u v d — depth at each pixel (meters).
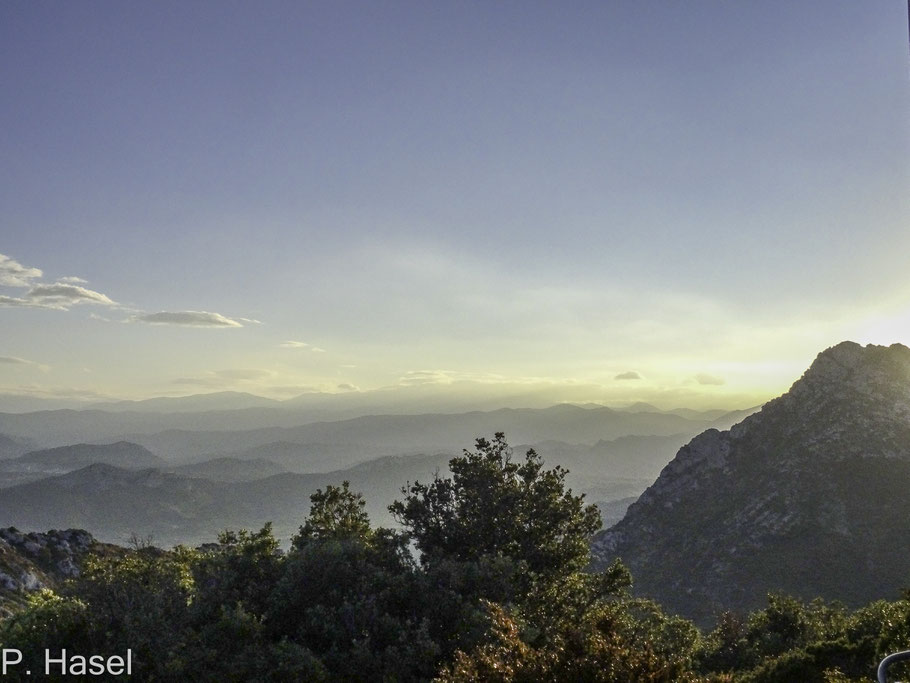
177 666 12.13
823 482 113.69
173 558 19.52
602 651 8.30
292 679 12.30
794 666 16.67
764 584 96.12
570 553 23.78
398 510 24.34
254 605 15.85
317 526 25.00
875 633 17.44
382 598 15.34
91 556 15.40
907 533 96.62
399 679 12.75
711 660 34.31
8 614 22.02
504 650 8.84
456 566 17.06
